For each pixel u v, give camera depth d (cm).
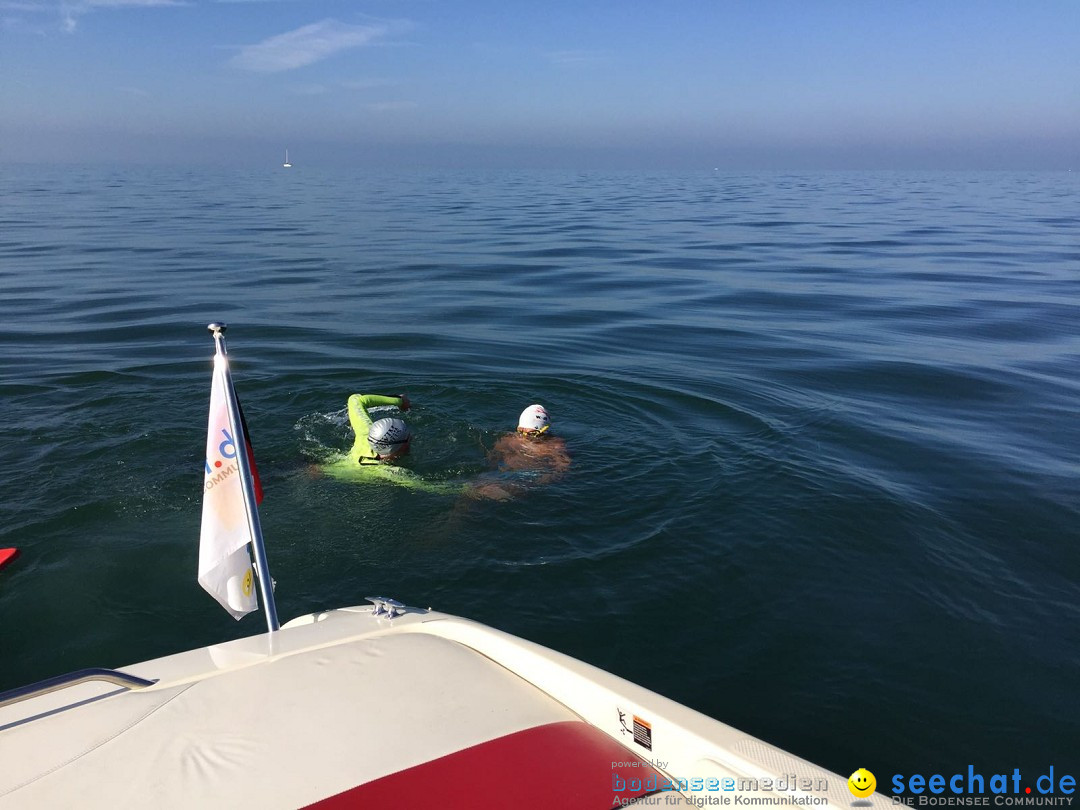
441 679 251
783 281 1602
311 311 1240
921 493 578
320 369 907
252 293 1380
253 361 940
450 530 506
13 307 1214
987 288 1531
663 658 380
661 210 3600
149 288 1400
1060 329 1182
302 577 446
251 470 313
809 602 431
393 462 611
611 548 486
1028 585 455
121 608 411
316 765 206
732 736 229
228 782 200
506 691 247
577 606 422
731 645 391
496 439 689
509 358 984
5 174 7962
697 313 1289
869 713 343
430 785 199
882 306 1355
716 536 504
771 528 516
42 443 646
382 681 249
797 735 329
